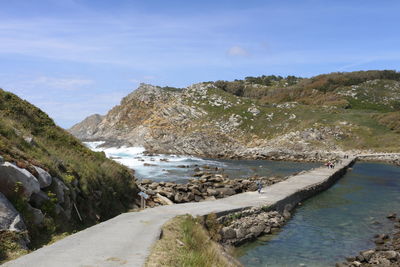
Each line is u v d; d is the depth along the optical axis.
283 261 16.59
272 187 32.03
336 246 18.78
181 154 85.94
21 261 9.01
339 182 43.62
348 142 84.50
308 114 101.50
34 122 23.14
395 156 70.44
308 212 26.91
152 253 10.35
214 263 11.79
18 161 13.20
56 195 14.65
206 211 19.66
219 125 104.38
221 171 53.12
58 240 12.48
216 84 173.50
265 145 91.50
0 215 10.72
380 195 34.34
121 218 16.34
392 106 120.69
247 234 19.98
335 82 149.25
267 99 153.62
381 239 19.72
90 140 113.62
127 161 63.53
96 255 9.79
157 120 109.94
